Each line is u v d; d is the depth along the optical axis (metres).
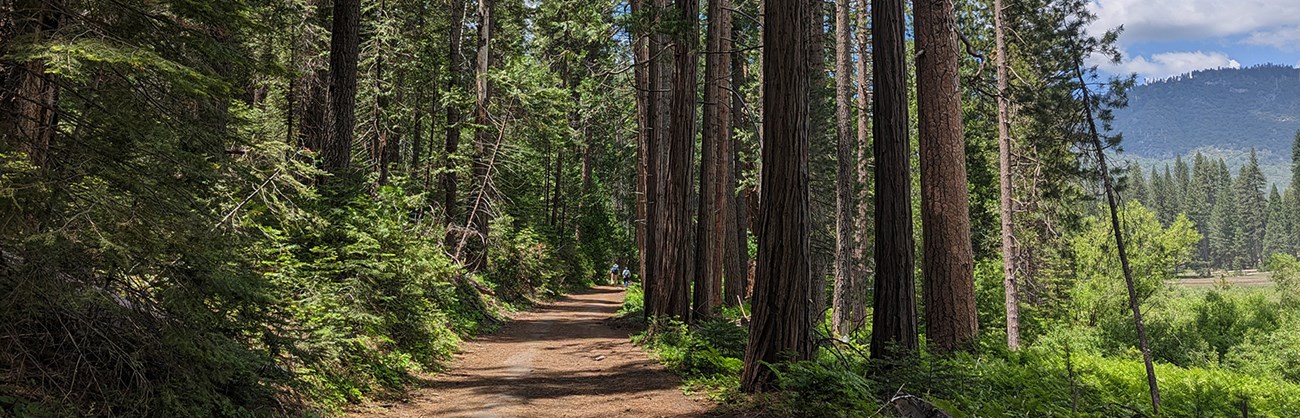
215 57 5.44
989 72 26.45
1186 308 32.59
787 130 8.58
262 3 14.75
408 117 27.53
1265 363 26.39
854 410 7.35
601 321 21.17
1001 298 28.97
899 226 9.35
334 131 13.37
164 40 5.22
